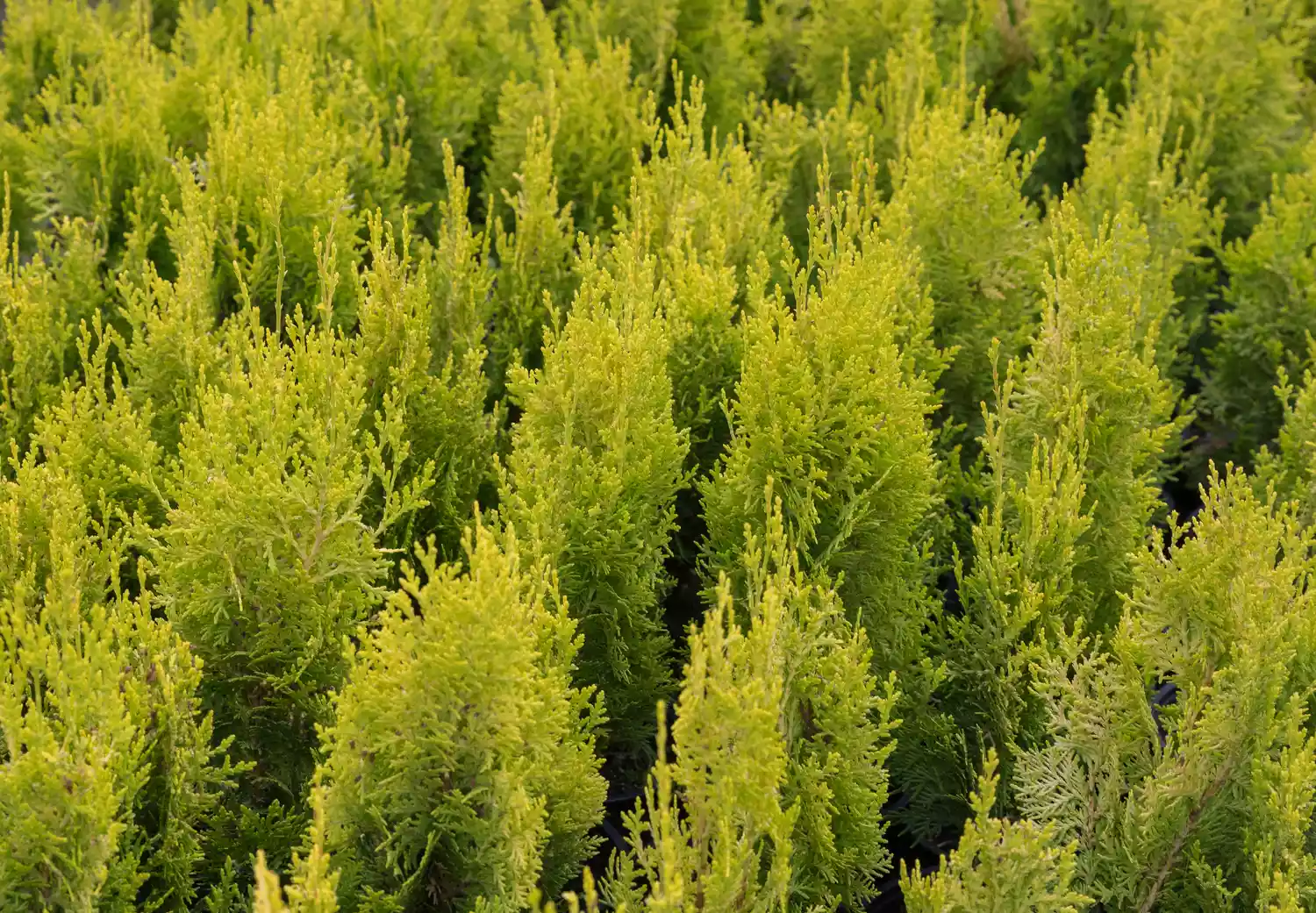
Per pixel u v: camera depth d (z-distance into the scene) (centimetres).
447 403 466
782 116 638
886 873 426
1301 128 770
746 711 312
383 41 657
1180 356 627
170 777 336
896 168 579
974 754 444
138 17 727
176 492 396
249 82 611
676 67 711
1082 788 391
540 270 541
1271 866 359
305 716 394
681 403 491
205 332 473
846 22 737
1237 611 375
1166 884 390
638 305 441
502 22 718
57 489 395
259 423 382
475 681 310
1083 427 441
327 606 379
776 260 566
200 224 491
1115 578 461
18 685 311
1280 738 381
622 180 619
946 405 566
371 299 454
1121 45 751
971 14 762
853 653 367
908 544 438
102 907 324
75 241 532
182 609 381
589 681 450
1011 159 564
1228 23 695
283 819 371
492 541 325
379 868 339
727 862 307
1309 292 587
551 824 357
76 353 532
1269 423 623
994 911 331
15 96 718
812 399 402
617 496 418
